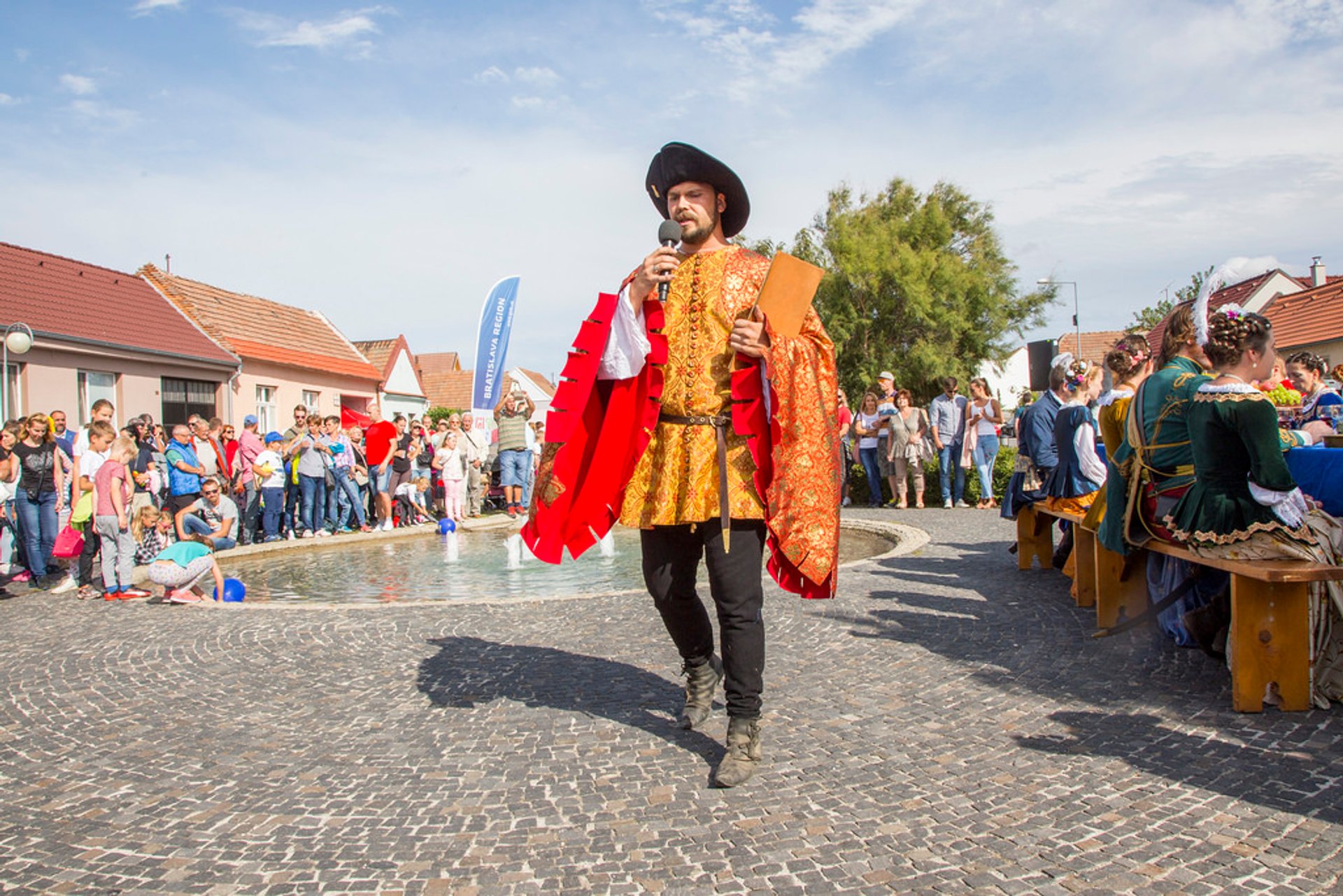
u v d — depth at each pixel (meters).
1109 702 3.68
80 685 4.65
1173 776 2.91
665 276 3.09
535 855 2.58
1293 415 6.49
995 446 12.65
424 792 3.06
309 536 12.70
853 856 2.50
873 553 9.05
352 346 31.77
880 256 37.69
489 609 6.13
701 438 3.17
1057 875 2.34
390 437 13.98
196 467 9.99
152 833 2.81
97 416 7.79
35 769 3.43
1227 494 3.73
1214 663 4.16
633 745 3.43
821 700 3.88
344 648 5.19
